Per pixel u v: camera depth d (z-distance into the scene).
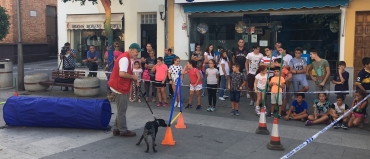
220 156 6.30
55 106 7.64
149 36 15.19
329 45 11.95
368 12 11.32
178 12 13.94
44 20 25.23
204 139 7.29
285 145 6.96
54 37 26.50
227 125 8.42
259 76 9.34
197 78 10.07
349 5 11.33
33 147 6.69
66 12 16.38
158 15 14.49
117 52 12.08
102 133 7.61
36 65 22.09
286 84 9.59
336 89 9.23
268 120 8.95
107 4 13.94
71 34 16.58
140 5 14.88
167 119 9.01
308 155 6.40
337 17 11.68
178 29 14.02
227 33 13.45
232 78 9.37
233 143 7.04
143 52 15.29
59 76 12.84
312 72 9.70
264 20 12.75
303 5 11.65
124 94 7.20
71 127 7.79
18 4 12.99
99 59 16.16
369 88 8.42
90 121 7.51
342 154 6.47
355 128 8.23
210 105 10.00
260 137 7.45
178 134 7.62
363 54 11.52
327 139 7.37
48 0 25.48
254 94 10.50
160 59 10.49
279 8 12.02
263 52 12.88
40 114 7.66
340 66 9.12
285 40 12.54
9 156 6.20
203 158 6.18
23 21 23.58
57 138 7.26
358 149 6.76
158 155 6.30
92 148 6.64
